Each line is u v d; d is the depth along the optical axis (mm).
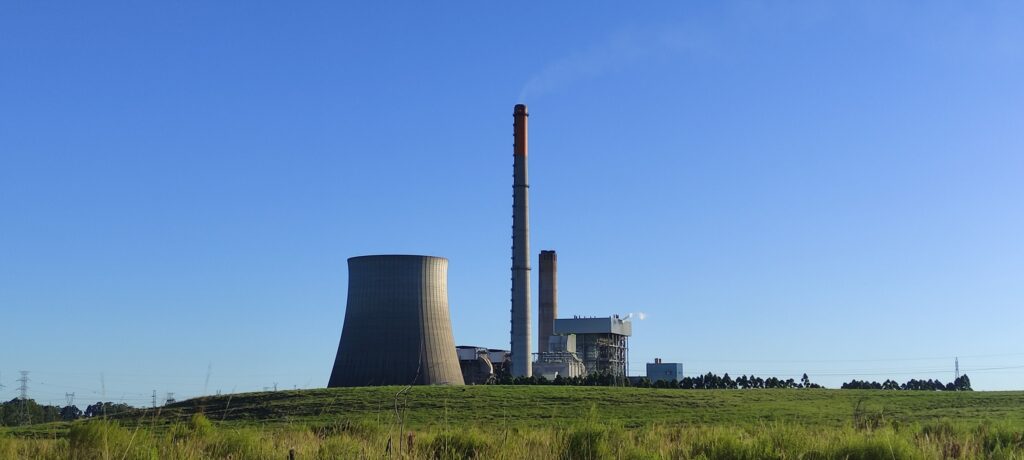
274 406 82938
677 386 132250
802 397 96625
